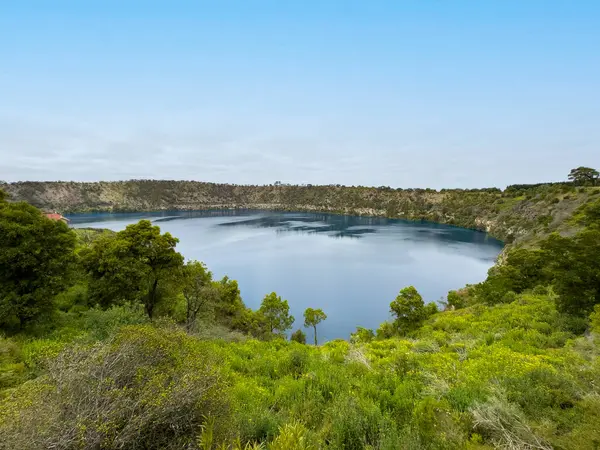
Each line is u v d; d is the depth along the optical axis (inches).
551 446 160.4
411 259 3284.9
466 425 186.2
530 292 925.8
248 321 1117.7
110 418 131.5
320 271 2864.2
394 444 167.2
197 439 143.8
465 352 422.3
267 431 187.5
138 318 474.9
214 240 4404.5
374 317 1849.2
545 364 305.9
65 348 170.7
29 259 500.7
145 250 681.6
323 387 274.7
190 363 176.6
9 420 121.5
